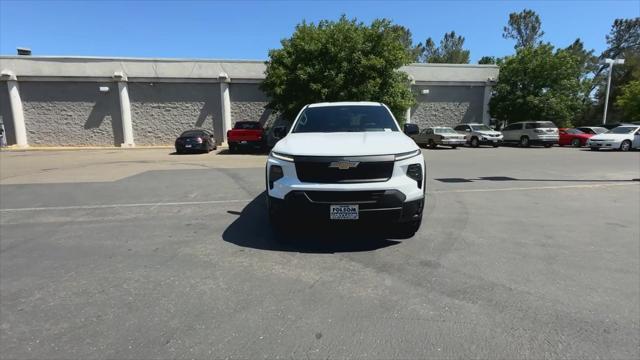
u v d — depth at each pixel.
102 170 13.05
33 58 24.95
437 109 29.44
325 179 4.41
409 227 5.05
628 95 34.94
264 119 26.91
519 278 3.83
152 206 7.33
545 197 7.98
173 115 26.47
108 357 2.59
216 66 26.38
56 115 25.61
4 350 2.69
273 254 4.56
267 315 3.13
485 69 29.66
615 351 2.61
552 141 25.20
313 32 20.28
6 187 9.59
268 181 4.76
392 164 4.43
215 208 7.10
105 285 3.75
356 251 4.63
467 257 4.42
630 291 3.53
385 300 3.38
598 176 11.12
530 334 2.82
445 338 2.78
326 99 19.98
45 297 3.51
